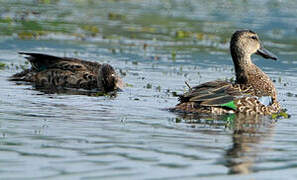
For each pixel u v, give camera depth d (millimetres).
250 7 41062
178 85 19172
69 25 31188
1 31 28234
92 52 24750
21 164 10266
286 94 18406
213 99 14906
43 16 33531
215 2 43375
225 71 21953
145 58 23984
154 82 19562
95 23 32344
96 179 9633
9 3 37844
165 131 13055
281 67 23344
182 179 9836
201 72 21609
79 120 13820
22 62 22141
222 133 13117
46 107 15211
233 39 16750
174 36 29656
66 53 24125
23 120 13570
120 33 29719
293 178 10164
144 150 11461
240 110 15211
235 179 9977
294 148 12055
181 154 11305
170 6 40500
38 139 11961
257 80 16266
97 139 12148
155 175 9977
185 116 14672
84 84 19000
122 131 12906
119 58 23781
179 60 23875
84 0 42000
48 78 19344
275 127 13953
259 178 10109
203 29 31719
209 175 10117
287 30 32250
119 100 16688
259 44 17000
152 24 32844
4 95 16656
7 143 11555
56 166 10250
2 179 9461
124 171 10117
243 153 11555
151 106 15836
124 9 38281
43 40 26828
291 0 44750
